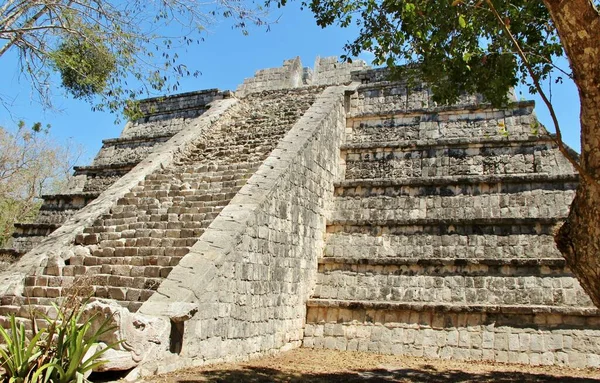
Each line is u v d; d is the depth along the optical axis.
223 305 8.38
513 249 11.43
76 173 18.20
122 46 11.71
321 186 13.05
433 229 12.29
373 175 14.09
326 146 13.63
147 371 6.51
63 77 12.04
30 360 5.39
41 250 9.97
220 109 16.92
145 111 19.95
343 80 19.34
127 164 17.28
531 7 8.42
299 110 15.79
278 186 10.68
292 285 11.10
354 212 13.36
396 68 9.73
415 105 15.10
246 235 9.27
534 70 9.02
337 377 8.27
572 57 5.19
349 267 12.32
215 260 8.29
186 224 10.05
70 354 5.50
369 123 15.22
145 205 11.29
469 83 9.29
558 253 11.01
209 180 11.88
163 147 14.47
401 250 12.30
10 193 29.11
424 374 8.78
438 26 8.46
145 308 7.24
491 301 10.85
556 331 10.02
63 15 11.13
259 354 9.54
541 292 10.61
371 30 9.17
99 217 11.18
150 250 9.38
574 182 11.88
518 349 10.03
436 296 11.27
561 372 9.11
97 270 9.17
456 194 12.73
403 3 8.01
